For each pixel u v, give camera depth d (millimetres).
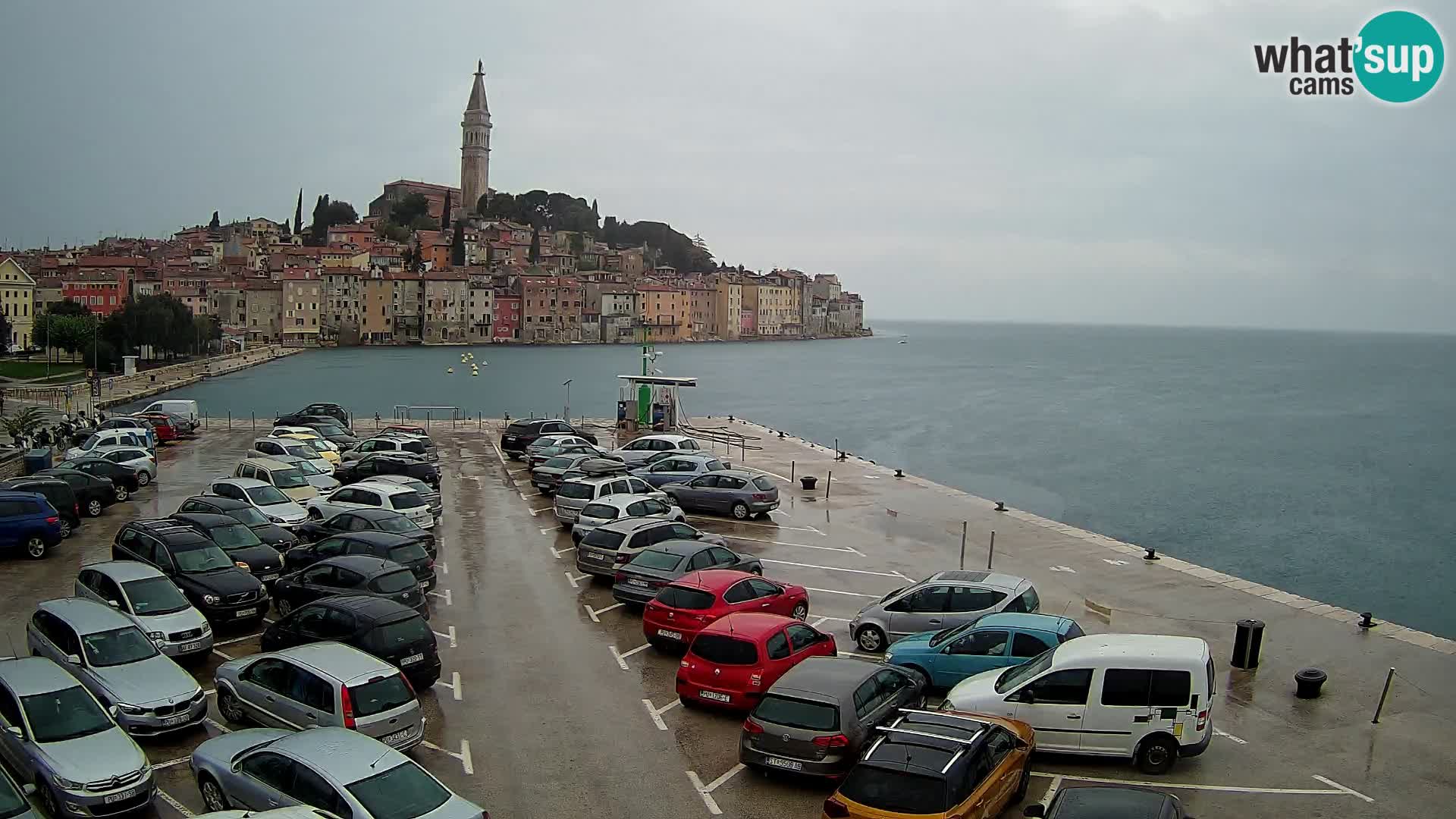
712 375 183875
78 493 33062
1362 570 47031
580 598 24656
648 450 43719
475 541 30578
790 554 29531
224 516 25516
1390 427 108938
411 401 116750
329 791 11664
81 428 52812
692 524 33750
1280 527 56375
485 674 19359
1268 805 14297
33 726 13867
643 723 17094
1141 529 55375
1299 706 18156
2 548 27125
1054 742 15375
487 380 152500
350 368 172000
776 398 138750
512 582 26000
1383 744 16500
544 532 32125
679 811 14000
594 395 130125
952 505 37938
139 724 15602
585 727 16906
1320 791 14750
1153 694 15156
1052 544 31391
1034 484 69625
